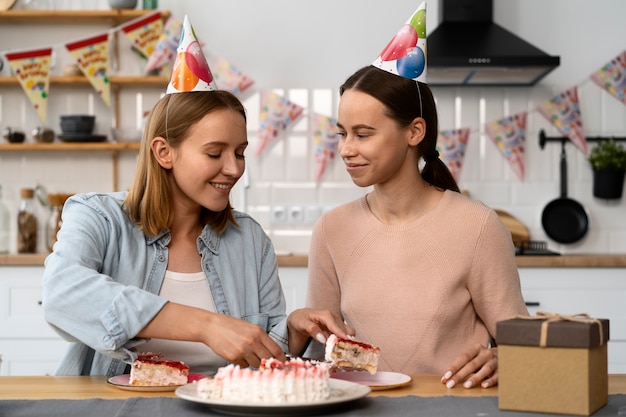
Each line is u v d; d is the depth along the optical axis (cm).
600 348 125
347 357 144
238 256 177
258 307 177
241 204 400
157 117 163
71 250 153
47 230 389
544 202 406
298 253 407
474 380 141
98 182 409
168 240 169
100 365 164
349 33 408
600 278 347
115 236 164
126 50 408
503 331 122
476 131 408
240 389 119
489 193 407
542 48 406
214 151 158
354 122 166
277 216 408
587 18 406
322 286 185
